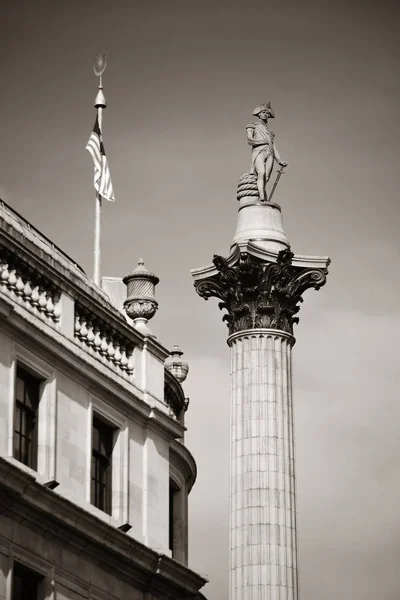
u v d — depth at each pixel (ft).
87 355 190.19
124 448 193.98
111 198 234.99
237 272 264.11
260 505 249.75
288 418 257.55
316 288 268.21
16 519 170.71
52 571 174.91
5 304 174.60
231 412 258.57
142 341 202.90
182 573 194.59
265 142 276.62
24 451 178.09
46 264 185.88
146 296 208.03
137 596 189.78
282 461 253.44
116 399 193.67
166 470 201.36
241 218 271.69
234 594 246.68
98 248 229.45
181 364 236.84
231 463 255.09
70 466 183.11
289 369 262.06
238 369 260.83
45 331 181.78
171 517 208.74
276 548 247.70
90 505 184.65
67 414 184.03
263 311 262.88
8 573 168.25
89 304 193.06
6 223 182.60
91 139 239.71
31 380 181.06
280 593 245.04
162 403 203.21
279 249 266.57
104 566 184.03
